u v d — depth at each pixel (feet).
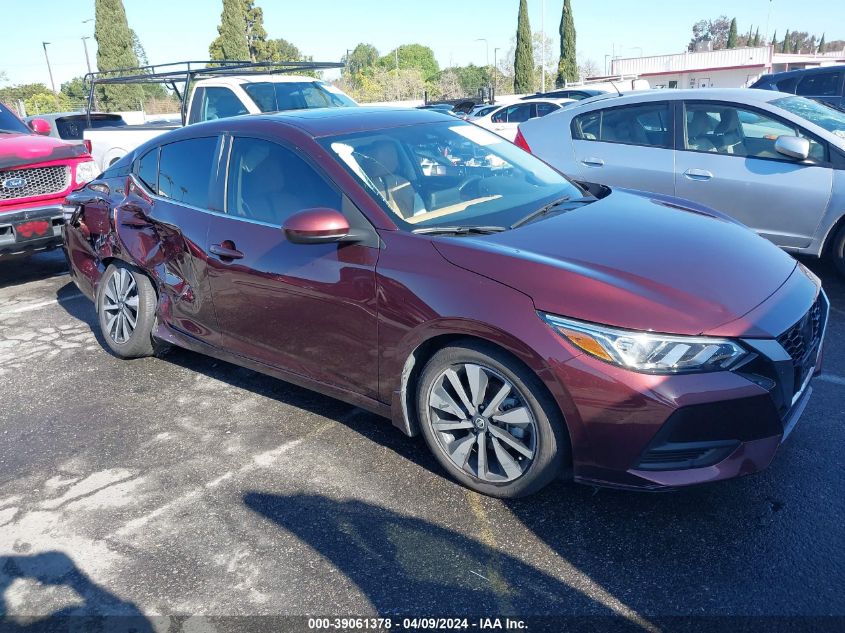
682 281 8.73
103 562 8.86
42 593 8.39
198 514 9.70
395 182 10.91
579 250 9.41
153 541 9.19
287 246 11.00
